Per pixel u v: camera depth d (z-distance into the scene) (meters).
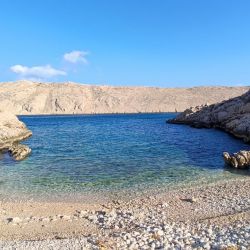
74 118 176.75
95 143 54.41
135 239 14.31
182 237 14.26
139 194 23.98
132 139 59.41
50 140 60.59
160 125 98.31
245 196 22.31
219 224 16.42
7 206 21.17
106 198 23.16
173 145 50.03
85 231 16.27
